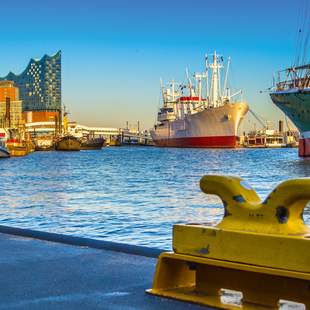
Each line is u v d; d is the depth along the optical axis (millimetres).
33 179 60875
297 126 100125
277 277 5312
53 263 7398
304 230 5336
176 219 23812
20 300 5703
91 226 21000
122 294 5930
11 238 9375
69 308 5445
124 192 41719
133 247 8234
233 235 5477
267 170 83500
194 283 6258
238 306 5418
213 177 5805
